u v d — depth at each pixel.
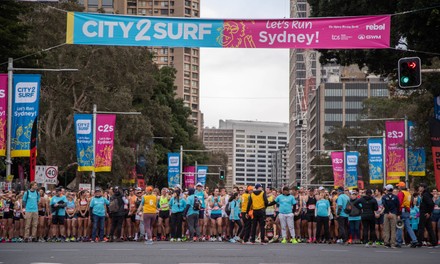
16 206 33.84
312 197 35.38
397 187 30.11
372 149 61.25
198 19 29.89
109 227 36.34
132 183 80.31
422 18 36.66
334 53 42.84
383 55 40.44
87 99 71.44
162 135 85.62
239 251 24.33
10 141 37.62
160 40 29.61
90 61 68.69
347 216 33.75
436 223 32.75
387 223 29.17
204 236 36.78
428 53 37.69
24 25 44.53
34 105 36.31
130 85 72.38
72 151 68.69
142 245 29.00
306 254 23.11
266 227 33.94
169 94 113.75
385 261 20.39
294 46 30.16
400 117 74.94
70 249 24.95
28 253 22.41
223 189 36.59
